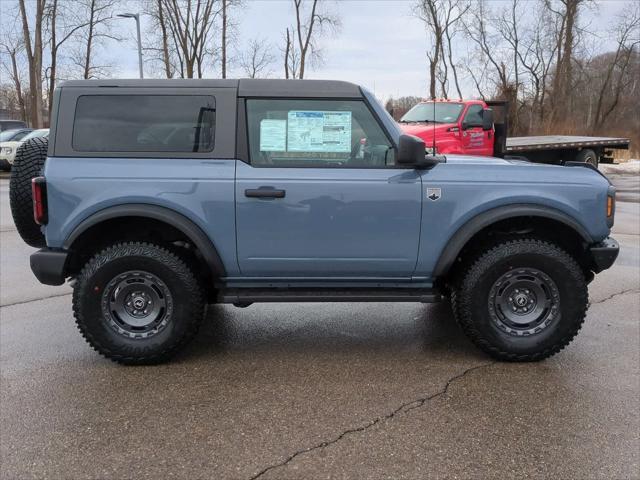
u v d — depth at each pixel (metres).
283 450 2.88
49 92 33.12
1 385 3.62
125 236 4.02
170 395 3.49
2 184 15.87
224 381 3.70
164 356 3.91
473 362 3.99
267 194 3.75
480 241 4.12
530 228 4.16
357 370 3.87
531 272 3.86
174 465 2.75
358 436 3.01
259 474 2.68
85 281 3.78
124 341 3.86
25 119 41.75
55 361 4.02
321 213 3.80
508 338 3.91
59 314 5.06
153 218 3.75
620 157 25.09
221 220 3.78
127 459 2.80
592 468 2.71
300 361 4.03
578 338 4.41
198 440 2.97
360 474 2.67
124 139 3.79
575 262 3.87
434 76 31.22
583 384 3.61
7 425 3.12
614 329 4.60
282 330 4.68
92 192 3.71
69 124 3.77
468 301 3.90
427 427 3.10
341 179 3.79
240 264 3.88
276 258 3.87
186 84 3.82
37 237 4.21
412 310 5.22
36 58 29.67
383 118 3.86
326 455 2.83
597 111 33.75
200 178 3.74
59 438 2.99
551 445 2.91
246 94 3.81
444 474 2.67
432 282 4.05
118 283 3.83
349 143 3.87
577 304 3.86
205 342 4.41
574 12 32.06
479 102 11.57
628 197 13.73
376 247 3.86
